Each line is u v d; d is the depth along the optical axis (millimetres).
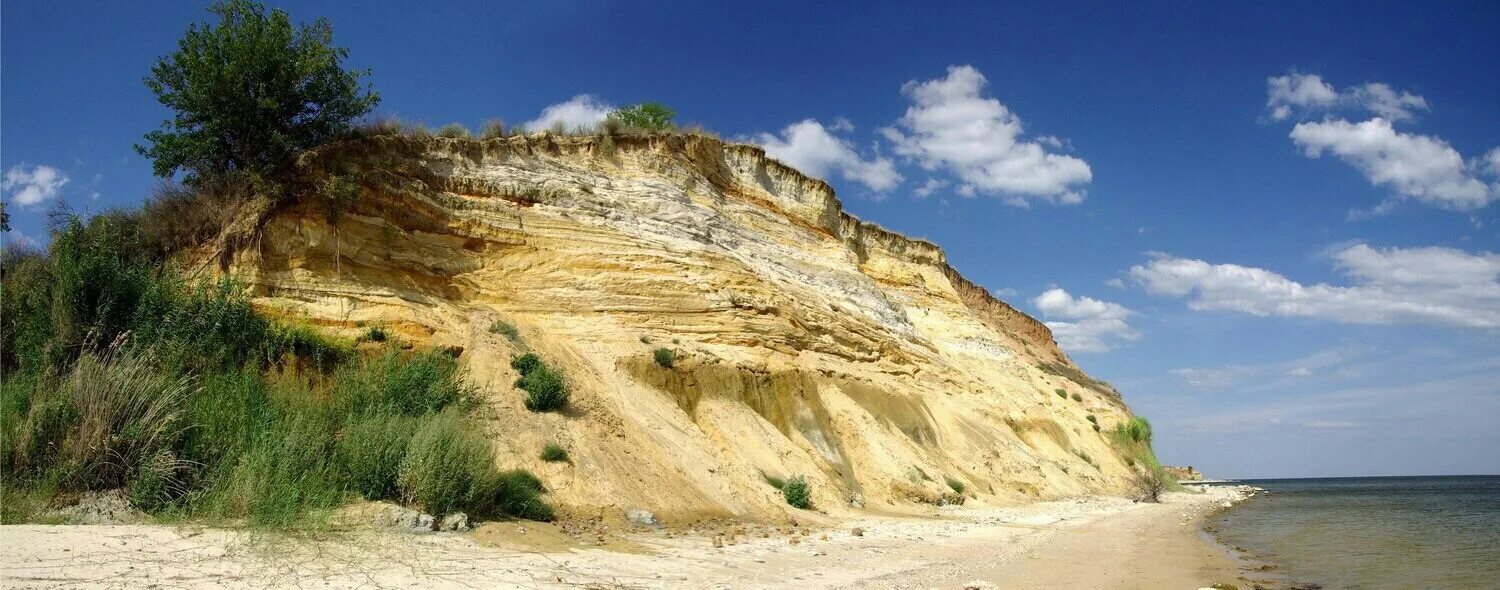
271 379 17812
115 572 9523
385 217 25062
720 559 14906
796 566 14758
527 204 29328
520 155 30734
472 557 12570
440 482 14922
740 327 30141
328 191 23250
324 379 19781
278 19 23656
